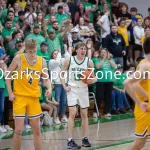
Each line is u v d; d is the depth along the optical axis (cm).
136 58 1638
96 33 1605
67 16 1546
